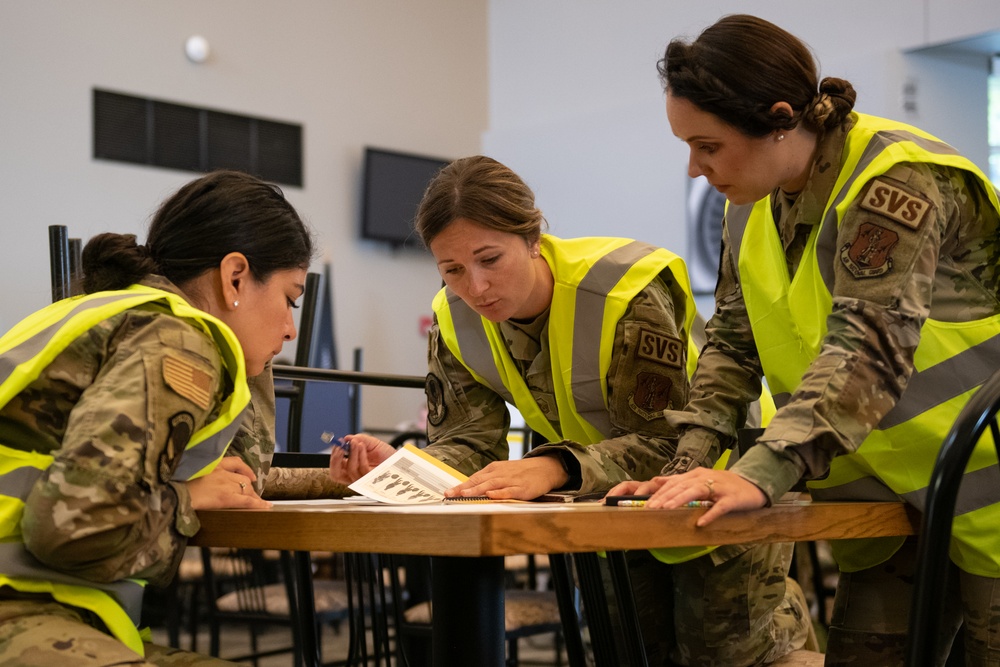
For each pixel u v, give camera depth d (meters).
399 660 2.52
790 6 6.77
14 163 6.39
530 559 3.67
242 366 1.34
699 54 1.45
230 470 1.46
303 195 7.59
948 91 6.36
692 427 1.72
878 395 1.34
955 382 1.47
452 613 1.33
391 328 7.92
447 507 1.25
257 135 7.41
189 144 7.09
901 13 6.27
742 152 1.47
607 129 7.56
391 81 8.12
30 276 6.40
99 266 1.44
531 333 1.96
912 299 1.38
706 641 1.96
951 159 1.44
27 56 6.48
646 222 7.30
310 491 2.07
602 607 1.72
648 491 1.35
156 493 1.22
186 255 1.42
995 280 1.51
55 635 1.16
